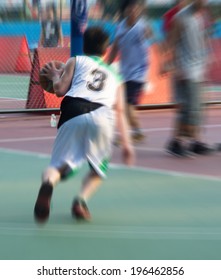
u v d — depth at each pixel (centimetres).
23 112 1530
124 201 720
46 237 591
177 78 965
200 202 718
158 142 1119
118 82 623
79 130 604
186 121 969
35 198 731
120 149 1024
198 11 955
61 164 604
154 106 1633
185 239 586
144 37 1073
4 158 967
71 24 1434
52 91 639
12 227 620
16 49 2750
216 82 2242
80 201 638
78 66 614
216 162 942
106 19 1581
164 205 704
